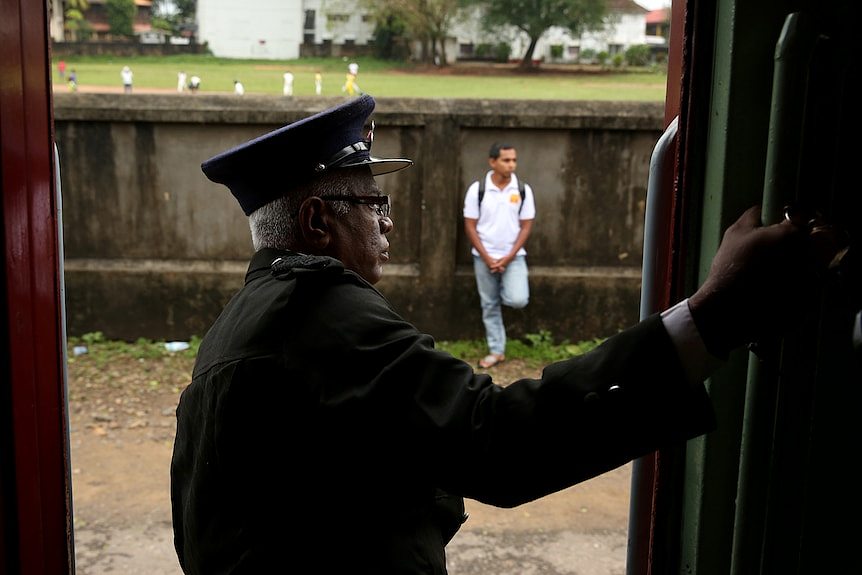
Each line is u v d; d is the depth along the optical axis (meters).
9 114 1.41
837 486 1.05
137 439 4.82
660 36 24.03
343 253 1.31
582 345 6.43
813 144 0.97
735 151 1.07
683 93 1.16
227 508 1.21
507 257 5.80
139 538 3.81
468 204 5.88
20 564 1.48
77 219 6.24
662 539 1.27
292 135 1.27
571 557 3.74
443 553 1.26
